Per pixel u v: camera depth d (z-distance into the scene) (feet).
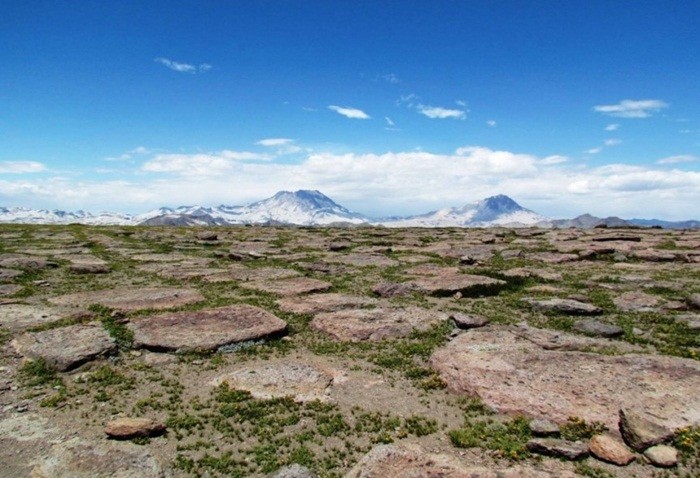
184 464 51.90
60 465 50.83
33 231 277.85
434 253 192.85
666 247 192.44
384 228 354.13
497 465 51.31
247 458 53.62
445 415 63.00
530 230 291.58
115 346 83.25
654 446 52.24
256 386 71.05
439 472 48.47
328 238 262.06
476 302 118.11
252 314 102.01
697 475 48.91
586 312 105.60
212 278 145.28
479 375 71.20
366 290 131.34
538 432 56.44
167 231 300.81
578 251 183.01
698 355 78.95
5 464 50.70
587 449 53.06
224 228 351.46
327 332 96.78
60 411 63.05
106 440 56.03
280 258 187.52
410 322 99.86
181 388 71.00
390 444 54.54
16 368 75.72
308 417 62.59
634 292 119.65
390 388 71.41
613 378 68.85
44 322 95.76
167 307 110.32
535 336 90.38
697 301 105.29
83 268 152.25
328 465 51.90
